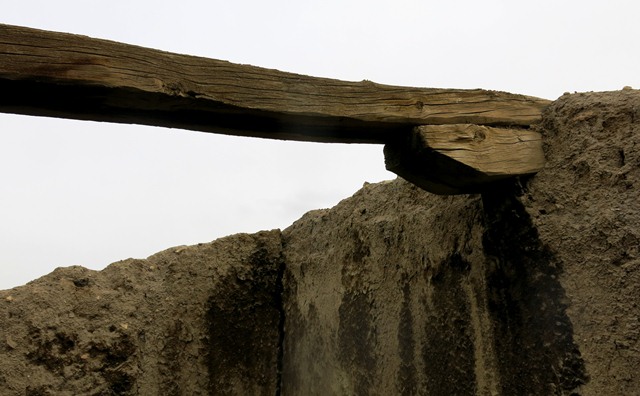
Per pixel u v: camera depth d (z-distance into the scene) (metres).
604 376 1.75
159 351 3.28
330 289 3.14
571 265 1.89
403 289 2.60
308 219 3.58
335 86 1.84
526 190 2.05
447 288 2.35
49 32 1.51
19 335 2.99
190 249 3.54
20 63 1.46
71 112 1.64
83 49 1.53
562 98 2.09
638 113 1.88
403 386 2.50
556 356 1.88
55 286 3.18
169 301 3.38
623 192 1.83
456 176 2.03
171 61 1.64
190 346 3.34
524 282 2.02
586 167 1.94
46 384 2.96
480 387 2.12
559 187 2.00
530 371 1.95
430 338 2.39
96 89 1.54
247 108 1.71
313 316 3.26
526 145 2.06
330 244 3.24
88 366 3.09
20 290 3.11
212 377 3.34
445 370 2.29
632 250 1.76
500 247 2.12
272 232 3.72
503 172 2.00
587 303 1.83
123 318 3.26
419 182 2.10
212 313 3.44
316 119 1.82
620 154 1.88
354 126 1.90
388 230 2.77
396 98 1.91
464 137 1.96
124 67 1.57
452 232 2.37
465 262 2.27
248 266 3.59
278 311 3.61
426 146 1.89
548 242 1.97
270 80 1.76
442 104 1.97
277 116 1.78
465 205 2.33
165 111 1.69
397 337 2.58
